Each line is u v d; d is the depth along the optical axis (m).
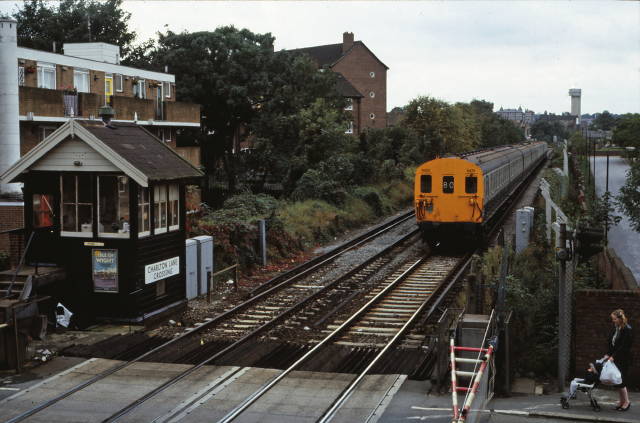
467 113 82.50
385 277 20.67
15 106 24.81
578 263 18.42
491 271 16.53
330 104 46.62
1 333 11.90
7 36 24.36
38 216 15.54
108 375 11.65
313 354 12.88
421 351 13.05
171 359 12.58
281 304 17.12
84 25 60.09
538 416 9.54
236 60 46.44
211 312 16.45
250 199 28.23
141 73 39.25
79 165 14.67
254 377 11.52
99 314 14.93
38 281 14.16
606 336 11.23
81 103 30.58
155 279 15.30
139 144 15.63
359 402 10.30
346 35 76.62
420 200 25.53
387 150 56.00
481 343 10.84
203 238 18.17
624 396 9.74
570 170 52.72
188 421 9.55
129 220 14.60
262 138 42.91
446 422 9.36
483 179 25.52
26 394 10.77
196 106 41.19
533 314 13.38
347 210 34.41
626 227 28.61
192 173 16.16
